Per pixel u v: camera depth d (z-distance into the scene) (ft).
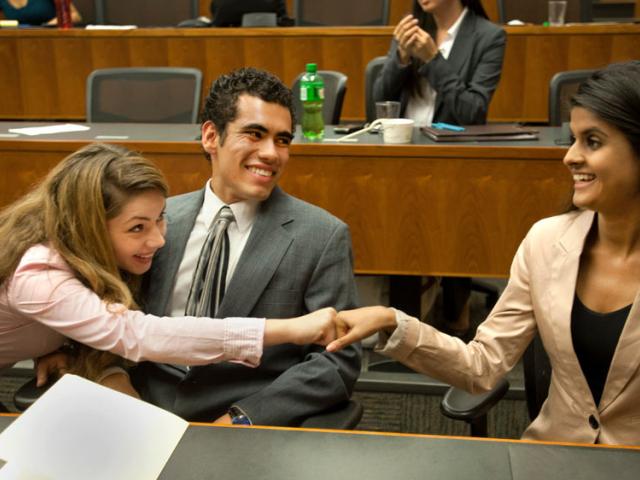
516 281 4.30
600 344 3.92
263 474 2.91
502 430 6.99
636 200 3.71
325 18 13.00
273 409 4.20
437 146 7.04
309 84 7.53
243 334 4.00
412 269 7.48
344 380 4.35
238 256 4.60
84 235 4.09
